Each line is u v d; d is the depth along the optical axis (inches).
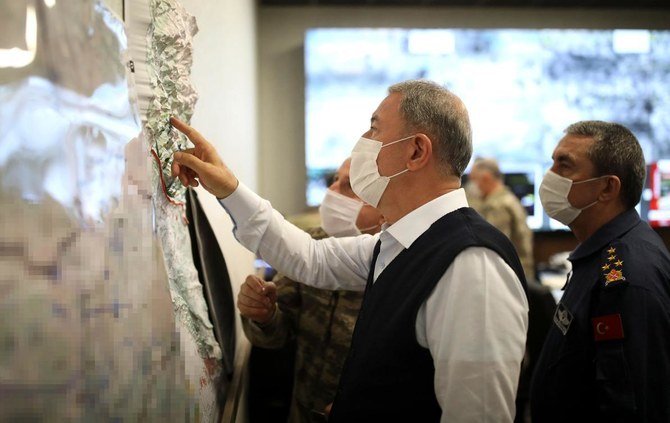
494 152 169.0
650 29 174.1
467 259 31.1
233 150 79.7
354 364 34.7
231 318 48.7
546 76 167.8
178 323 28.6
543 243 169.9
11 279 13.5
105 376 17.5
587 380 44.7
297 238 45.2
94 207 18.1
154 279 23.4
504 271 31.3
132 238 21.4
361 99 165.9
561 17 175.0
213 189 40.1
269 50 173.0
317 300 52.4
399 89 37.3
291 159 174.6
